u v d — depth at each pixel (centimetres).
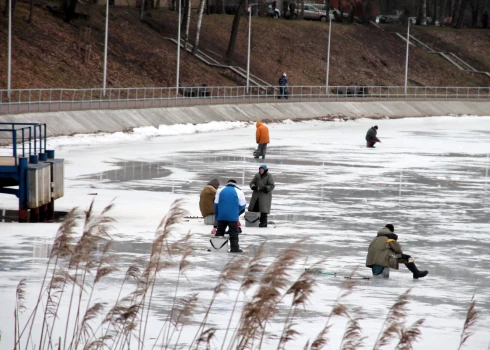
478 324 3103
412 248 4634
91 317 2066
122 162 8612
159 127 12194
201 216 5397
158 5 19662
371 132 10969
